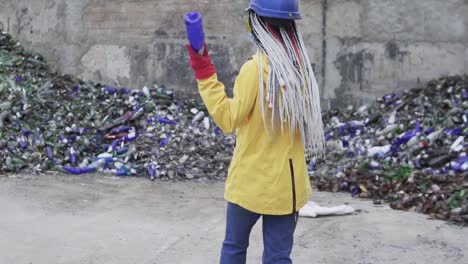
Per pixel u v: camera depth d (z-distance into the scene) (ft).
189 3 27.32
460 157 20.18
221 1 26.84
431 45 24.58
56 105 25.68
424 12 24.53
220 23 26.96
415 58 24.81
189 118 25.98
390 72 25.16
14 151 22.22
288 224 9.93
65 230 15.74
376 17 25.09
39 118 24.40
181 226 16.17
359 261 13.71
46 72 29.37
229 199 9.86
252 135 9.61
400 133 22.75
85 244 14.79
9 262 13.62
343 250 14.30
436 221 16.30
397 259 13.79
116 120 24.94
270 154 9.60
